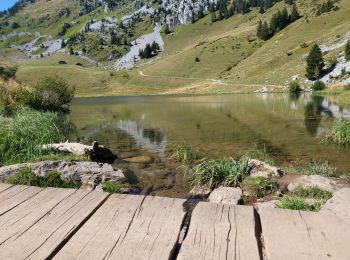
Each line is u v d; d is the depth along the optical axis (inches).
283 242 102.1
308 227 111.5
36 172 433.7
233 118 1391.5
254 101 2485.2
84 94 5629.9
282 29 7677.2
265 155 676.1
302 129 1025.5
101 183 449.7
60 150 605.3
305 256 94.7
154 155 697.0
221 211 124.3
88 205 132.1
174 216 121.6
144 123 1296.8
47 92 1487.5
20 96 1302.9
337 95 2701.8
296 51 5482.3
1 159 500.7
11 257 94.8
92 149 618.2
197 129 1090.7
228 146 787.4
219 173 467.5
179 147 720.3
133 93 5570.9
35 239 105.3
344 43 4840.1
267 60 5821.9
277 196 404.8
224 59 7027.6
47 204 134.1
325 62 4407.0
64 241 104.0
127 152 737.0
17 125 667.4
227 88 4992.6
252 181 434.9
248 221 115.8
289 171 526.9
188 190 459.2
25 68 6875.0
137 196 141.6
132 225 114.6
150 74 6934.1
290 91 3826.3
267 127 1091.9
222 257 94.0
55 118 1141.1
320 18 6801.2
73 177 444.8
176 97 3816.4
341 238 104.2
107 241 103.8
